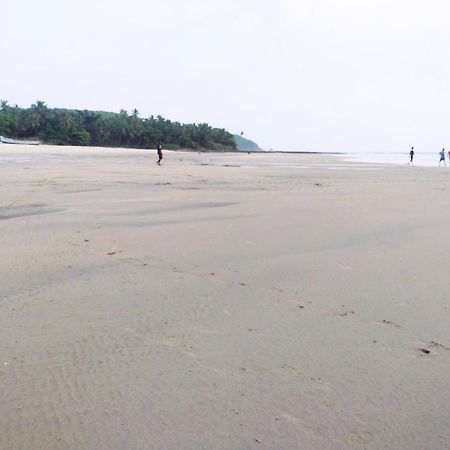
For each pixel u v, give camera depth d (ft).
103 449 6.60
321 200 36.94
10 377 8.55
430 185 55.93
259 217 27.50
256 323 11.32
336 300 13.04
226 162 142.51
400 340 10.46
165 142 435.12
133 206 31.68
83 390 8.13
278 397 8.02
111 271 15.58
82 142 383.45
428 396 8.17
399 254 18.44
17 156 140.67
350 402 7.92
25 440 6.77
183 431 7.02
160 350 9.76
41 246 19.19
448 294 13.61
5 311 11.85
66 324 11.05
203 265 16.49
